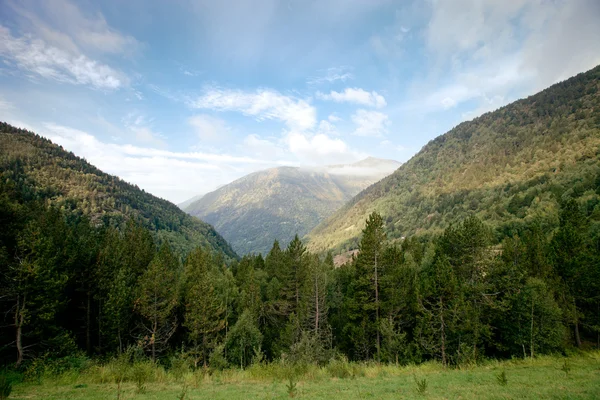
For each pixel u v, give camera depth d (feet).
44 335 103.81
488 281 143.64
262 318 207.82
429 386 57.21
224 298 183.11
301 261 201.98
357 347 137.49
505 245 170.60
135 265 186.19
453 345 121.60
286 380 69.21
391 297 133.18
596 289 139.23
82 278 144.25
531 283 131.44
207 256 247.50
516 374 68.85
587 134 577.84
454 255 159.53
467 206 576.20
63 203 545.85
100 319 139.23
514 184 554.46
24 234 97.66
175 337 168.25
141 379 64.75
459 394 48.39
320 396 50.98
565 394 43.45
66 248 141.38
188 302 151.33
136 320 152.87
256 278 229.25
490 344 132.57
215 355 122.31
